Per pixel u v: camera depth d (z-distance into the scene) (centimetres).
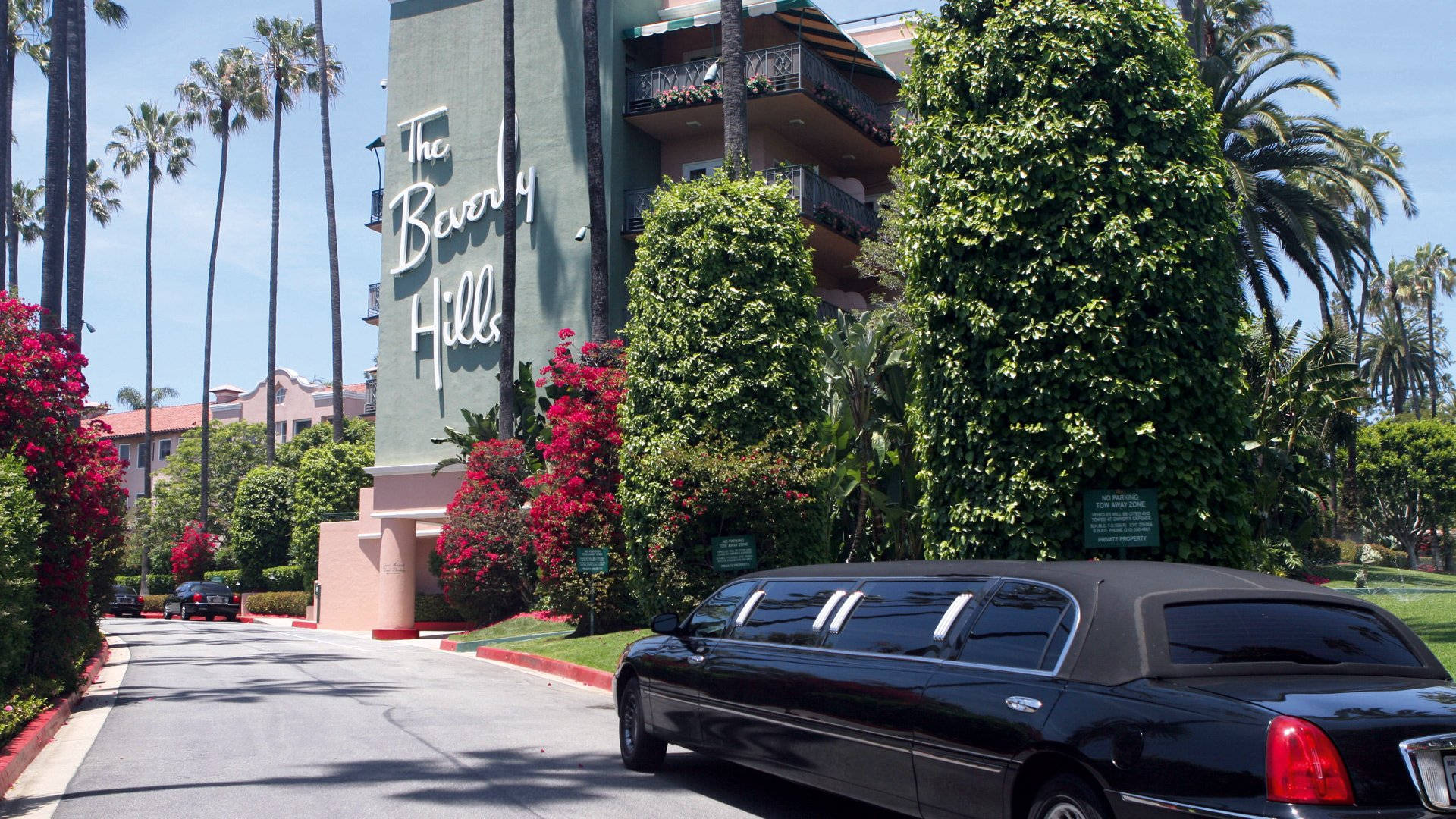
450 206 2927
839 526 1827
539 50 2812
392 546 3038
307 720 1128
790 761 666
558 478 2031
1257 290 1795
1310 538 2361
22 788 793
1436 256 7188
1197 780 426
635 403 1628
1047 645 520
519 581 2617
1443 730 427
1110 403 907
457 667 1839
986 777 515
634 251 2728
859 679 612
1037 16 966
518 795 761
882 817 714
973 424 957
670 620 845
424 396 2947
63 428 1365
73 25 2364
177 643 2595
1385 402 6581
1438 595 2445
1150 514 879
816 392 1612
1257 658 480
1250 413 977
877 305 2520
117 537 2069
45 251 2216
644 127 2764
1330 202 1975
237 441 5941
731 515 1522
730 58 1964
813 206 2591
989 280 950
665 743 860
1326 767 404
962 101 996
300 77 5475
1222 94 1778
